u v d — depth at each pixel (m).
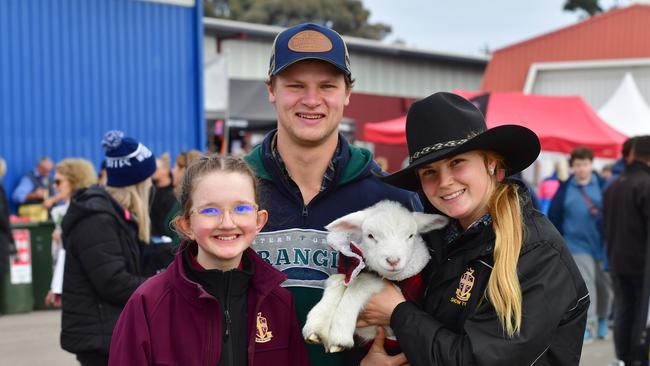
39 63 10.78
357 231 2.80
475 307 2.49
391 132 10.84
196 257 2.65
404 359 2.72
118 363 2.47
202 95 12.47
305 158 2.98
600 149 10.07
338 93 2.94
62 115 11.00
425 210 2.96
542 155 14.27
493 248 2.49
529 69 23.22
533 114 10.39
